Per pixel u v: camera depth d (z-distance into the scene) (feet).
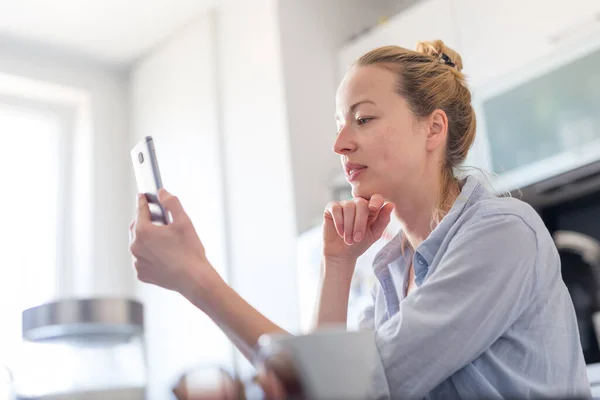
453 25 9.27
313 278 8.80
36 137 12.50
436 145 3.66
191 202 11.48
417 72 3.68
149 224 2.78
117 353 1.97
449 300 2.86
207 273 2.72
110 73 13.08
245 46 10.97
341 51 10.85
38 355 1.94
